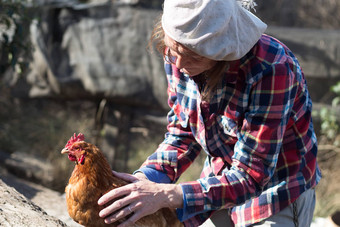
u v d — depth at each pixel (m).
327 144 6.90
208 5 1.63
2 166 5.85
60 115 7.09
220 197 1.84
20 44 5.29
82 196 1.98
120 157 6.71
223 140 2.04
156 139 6.77
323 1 9.91
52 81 6.61
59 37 6.59
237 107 1.86
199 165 6.52
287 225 2.04
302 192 2.02
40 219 2.40
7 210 2.35
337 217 3.96
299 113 1.94
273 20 9.91
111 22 6.51
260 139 1.79
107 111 6.77
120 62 6.52
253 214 2.07
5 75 6.95
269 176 1.85
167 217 2.17
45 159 6.34
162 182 2.20
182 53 1.73
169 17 1.69
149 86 6.49
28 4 6.27
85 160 2.02
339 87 6.25
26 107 7.11
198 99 1.98
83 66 6.53
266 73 1.76
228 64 1.76
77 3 6.71
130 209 1.86
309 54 6.79
